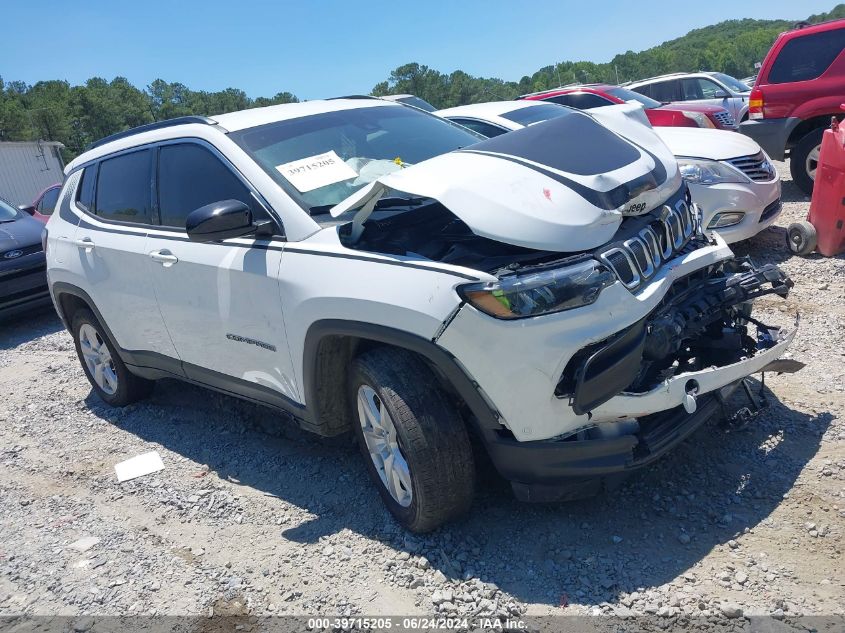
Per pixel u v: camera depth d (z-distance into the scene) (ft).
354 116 13.75
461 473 9.75
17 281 26.55
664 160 11.28
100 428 16.65
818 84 27.89
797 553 9.03
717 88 46.88
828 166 19.97
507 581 9.32
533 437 9.09
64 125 315.78
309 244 10.66
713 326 11.38
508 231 8.86
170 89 518.78
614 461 9.06
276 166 11.91
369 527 11.00
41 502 13.38
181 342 13.60
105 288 15.08
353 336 9.96
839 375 13.43
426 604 9.15
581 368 8.71
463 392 9.17
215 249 12.13
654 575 9.05
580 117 11.12
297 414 11.57
